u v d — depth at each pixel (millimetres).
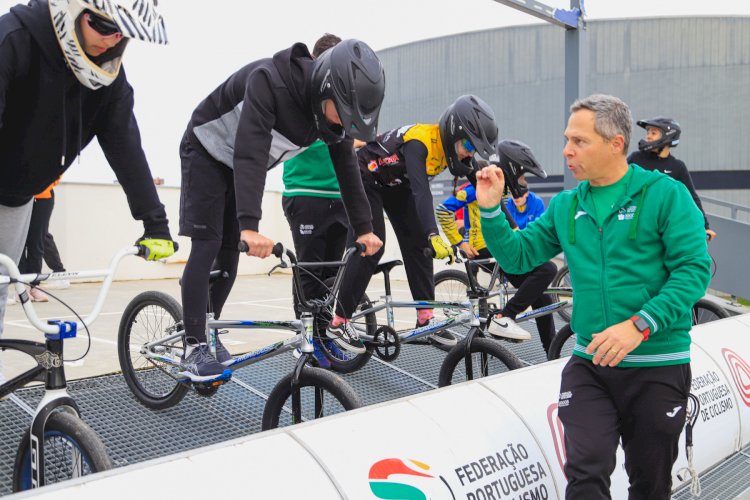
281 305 6711
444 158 3562
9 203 2342
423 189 3385
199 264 2750
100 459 1732
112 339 4578
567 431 1866
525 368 2592
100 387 3385
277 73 2617
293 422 2504
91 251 8523
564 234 1969
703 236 1769
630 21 13141
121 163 2344
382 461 1818
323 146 3486
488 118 3379
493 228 2012
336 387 2396
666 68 13133
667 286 1728
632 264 1817
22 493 1324
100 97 2240
